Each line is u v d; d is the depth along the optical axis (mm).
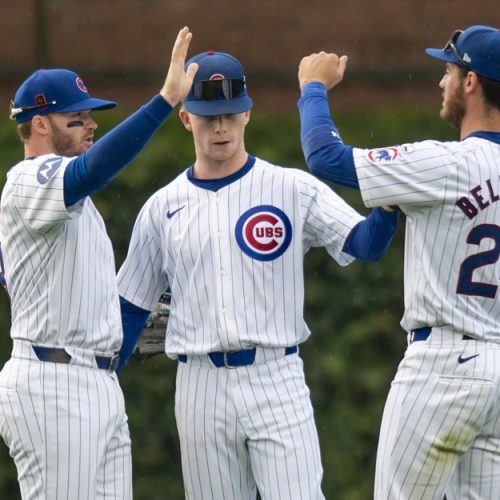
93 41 40688
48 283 19422
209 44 40938
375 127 32594
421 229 19141
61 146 20219
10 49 40500
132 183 31281
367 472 31906
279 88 40562
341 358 31797
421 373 19250
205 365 20906
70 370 19516
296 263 20953
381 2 41000
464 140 19219
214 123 20484
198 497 21203
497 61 18984
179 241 20984
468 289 18938
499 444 19609
